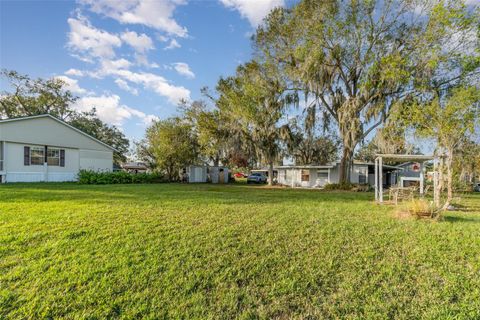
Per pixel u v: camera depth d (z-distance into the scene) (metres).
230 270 2.88
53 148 16.92
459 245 3.72
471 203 9.50
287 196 10.45
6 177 14.71
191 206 6.69
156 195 9.16
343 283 2.66
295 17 14.30
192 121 22.86
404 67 12.32
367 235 4.16
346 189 15.55
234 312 2.20
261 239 3.88
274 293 2.48
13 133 14.88
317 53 13.41
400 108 9.93
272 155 17.89
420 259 3.23
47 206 6.19
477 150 10.92
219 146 20.03
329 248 3.56
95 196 8.42
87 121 28.72
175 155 21.27
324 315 2.19
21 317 2.06
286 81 16.12
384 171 23.88
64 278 2.61
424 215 5.50
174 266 2.93
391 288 2.58
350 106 14.11
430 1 11.51
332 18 13.19
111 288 2.47
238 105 16.52
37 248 3.32
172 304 2.28
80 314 2.11
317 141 22.47
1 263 2.88
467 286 2.61
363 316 2.17
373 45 13.43
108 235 3.90
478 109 6.14
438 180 7.44
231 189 14.69
